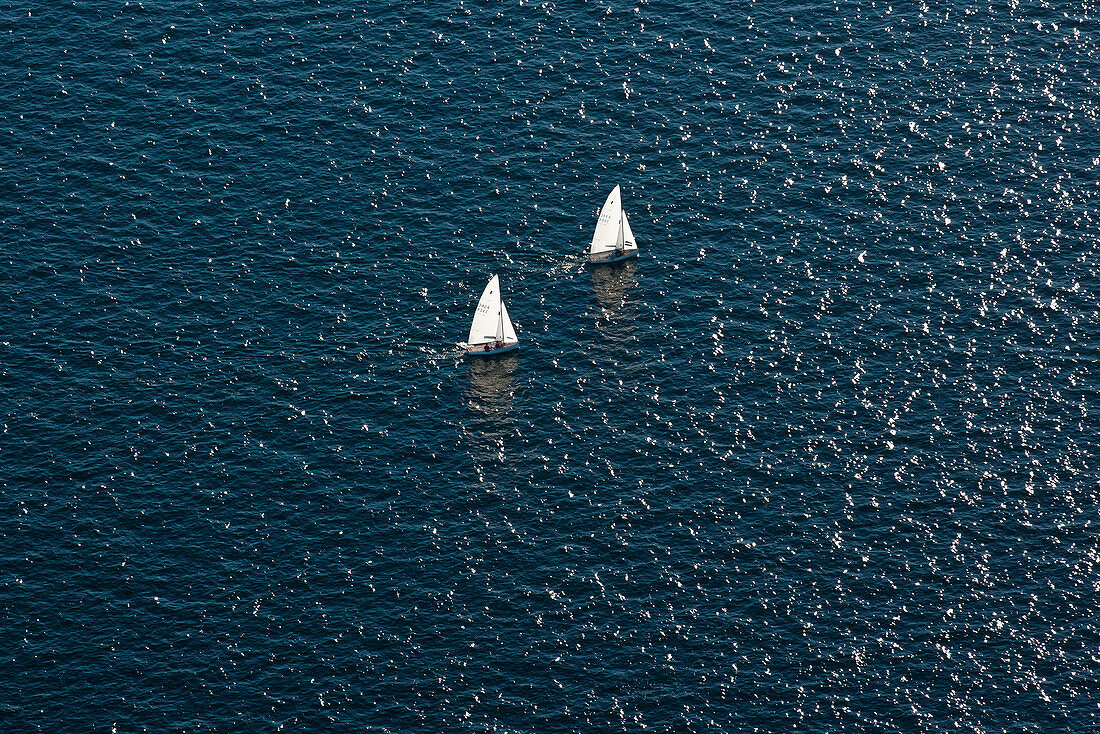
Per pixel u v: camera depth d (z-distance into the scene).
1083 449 180.00
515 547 171.12
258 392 188.50
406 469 179.88
